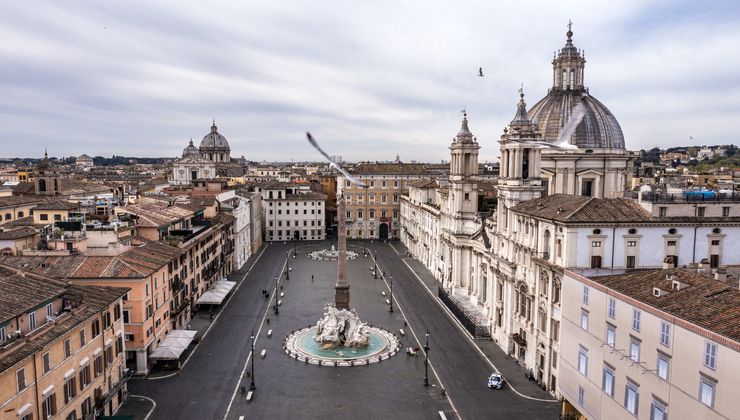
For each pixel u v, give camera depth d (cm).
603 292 5306
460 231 11269
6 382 4212
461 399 6581
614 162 10394
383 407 6344
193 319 9725
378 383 7031
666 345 4441
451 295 11250
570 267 6259
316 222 19475
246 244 15525
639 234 6328
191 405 6344
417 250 16062
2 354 4216
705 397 4038
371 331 9112
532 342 7319
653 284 5197
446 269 12125
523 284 7631
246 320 9694
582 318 5694
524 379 7219
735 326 4009
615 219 6284
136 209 10031
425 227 14888
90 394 5591
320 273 13775
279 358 7881
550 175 10488
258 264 14925
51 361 4847
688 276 5184
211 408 6272
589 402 5566
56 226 8019
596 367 5441
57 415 4931
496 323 8694
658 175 16338
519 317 7875
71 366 5200
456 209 11338
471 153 11425
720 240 6512
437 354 8144
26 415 4456
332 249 17275
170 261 8281
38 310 5053
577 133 10312
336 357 7850
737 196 6750
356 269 14350
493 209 12244
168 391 6725
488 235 9700
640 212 6506
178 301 8912
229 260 13588
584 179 10481
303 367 7550
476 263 10375
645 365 4700
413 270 14350
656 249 6388
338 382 7044
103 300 5931
